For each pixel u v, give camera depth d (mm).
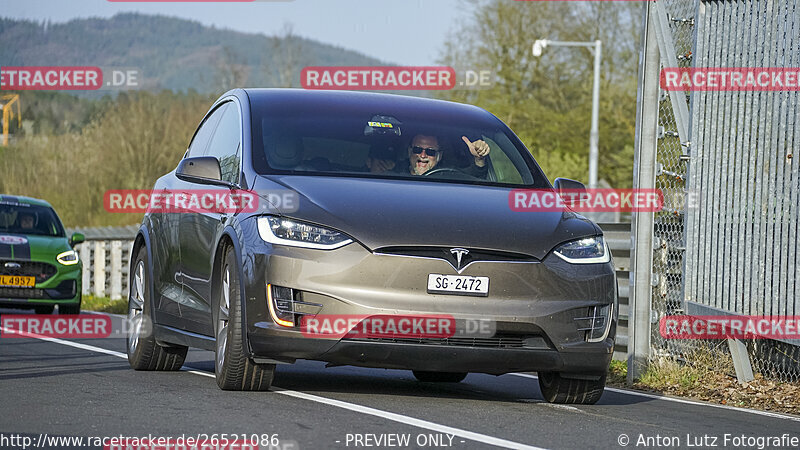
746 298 29953
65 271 56688
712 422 23516
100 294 86812
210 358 35906
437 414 22188
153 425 19828
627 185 167000
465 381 30859
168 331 28922
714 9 32406
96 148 147000
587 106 167750
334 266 22719
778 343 31000
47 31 158625
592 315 23906
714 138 31938
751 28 30469
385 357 22844
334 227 23047
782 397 28031
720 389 29719
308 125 27344
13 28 153375
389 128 27609
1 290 54875
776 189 28969
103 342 39625
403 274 22719
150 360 30297
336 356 22781
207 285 26156
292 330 22766
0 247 55531
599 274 24172
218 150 28859
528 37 167625
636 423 22594
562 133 167375
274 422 20297
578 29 166375
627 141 167875
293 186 24469
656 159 33000
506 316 22938
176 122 149000
